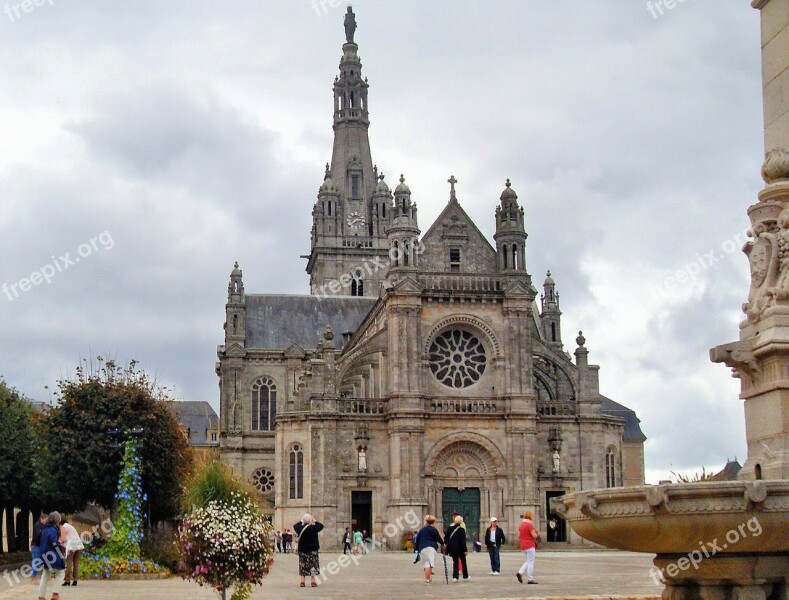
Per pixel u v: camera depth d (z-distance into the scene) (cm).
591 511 1809
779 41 2144
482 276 10294
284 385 13300
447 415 10000
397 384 9969
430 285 10219
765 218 2038
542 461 10369
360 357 10400
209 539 3134
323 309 14112
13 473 8206
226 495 3756
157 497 7500
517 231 10381
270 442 13050
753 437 2000
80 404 7294
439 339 10275
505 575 5353
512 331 10219
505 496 9981
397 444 9869
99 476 7131
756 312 1995
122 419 7231
